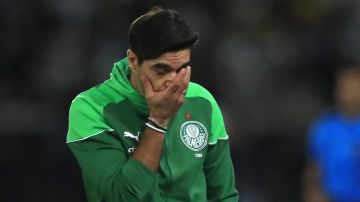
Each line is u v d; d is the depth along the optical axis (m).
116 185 12.11
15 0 33.34
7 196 29.59
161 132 12.06
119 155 12.54
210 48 33.44
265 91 33.28
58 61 32.09
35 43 32.81
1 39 32.69
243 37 34.47
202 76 32.34
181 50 11.87
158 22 11.87
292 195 31.17
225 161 13.39
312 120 32.28
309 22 36.25
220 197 13.41
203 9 34.62
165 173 12.62
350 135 25.53
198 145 12.90
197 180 12.89
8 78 32.22
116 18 32.72
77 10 33.31
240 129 31.19
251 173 30.97
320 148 26.12
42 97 31.59
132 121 12.68
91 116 12.68
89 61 32.12
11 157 29.77
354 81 25.39
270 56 34.28
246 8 35.56
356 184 25.41
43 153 30.05
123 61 13.02
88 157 12.59
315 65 34.94
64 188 29.78
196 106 13.12
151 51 11.84
